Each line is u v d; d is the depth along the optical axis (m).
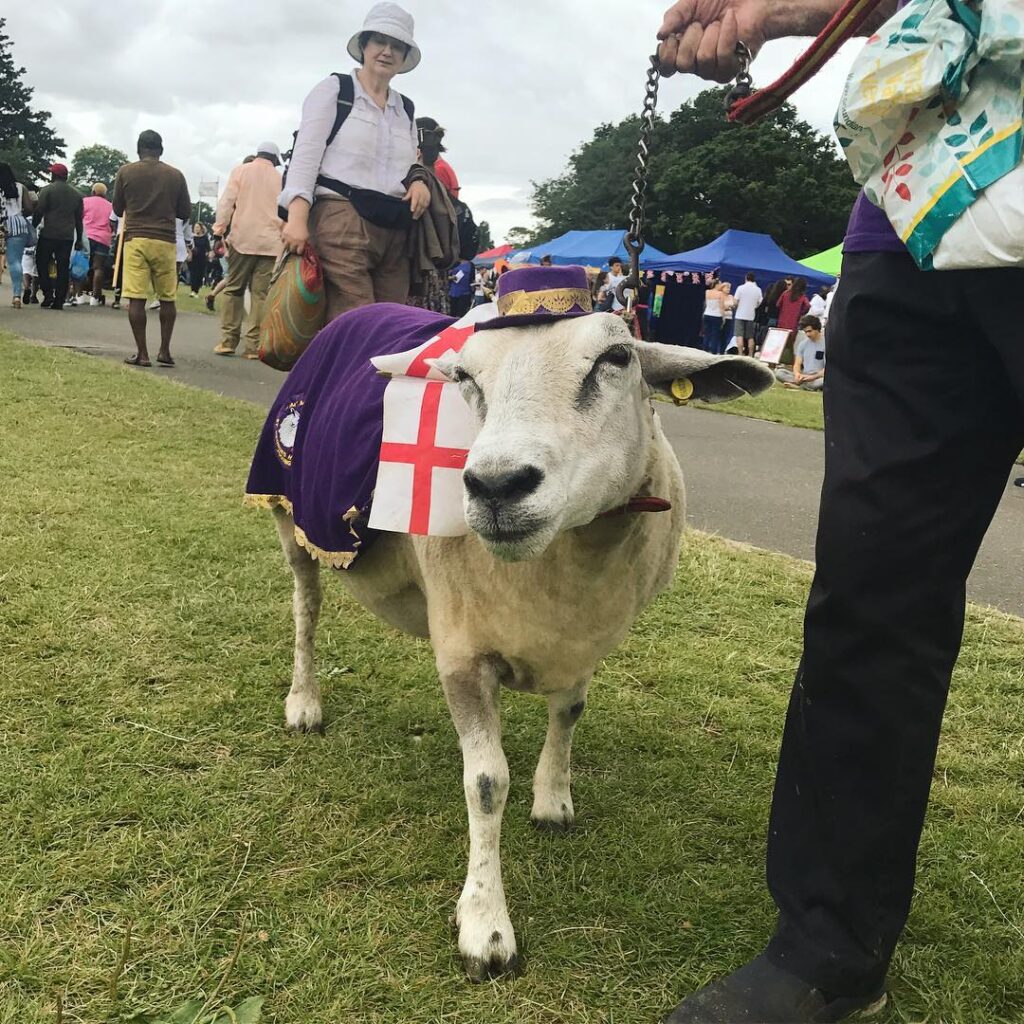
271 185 10.11
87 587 3.89
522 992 2.06
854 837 1.89
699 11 2.13
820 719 1.89
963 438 1.75
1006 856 2.57
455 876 2.41
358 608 3.98
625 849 2.56
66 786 2.61
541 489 1.85
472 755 2.23
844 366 1.85
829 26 1.82
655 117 2.29
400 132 4.95
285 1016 1.95
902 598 1.80
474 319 2.43
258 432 6.74
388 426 2.30
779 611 4.23
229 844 2.46
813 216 47.84
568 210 67.69
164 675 3.29
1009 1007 2.09
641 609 2.48
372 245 4.86
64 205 13.72
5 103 80.88
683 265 21.59
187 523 4.72
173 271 9.32
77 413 6.81
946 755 3.08
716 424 9.44
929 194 1.51
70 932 2.12
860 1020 2.02
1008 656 3.82
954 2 1.46
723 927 2.28
